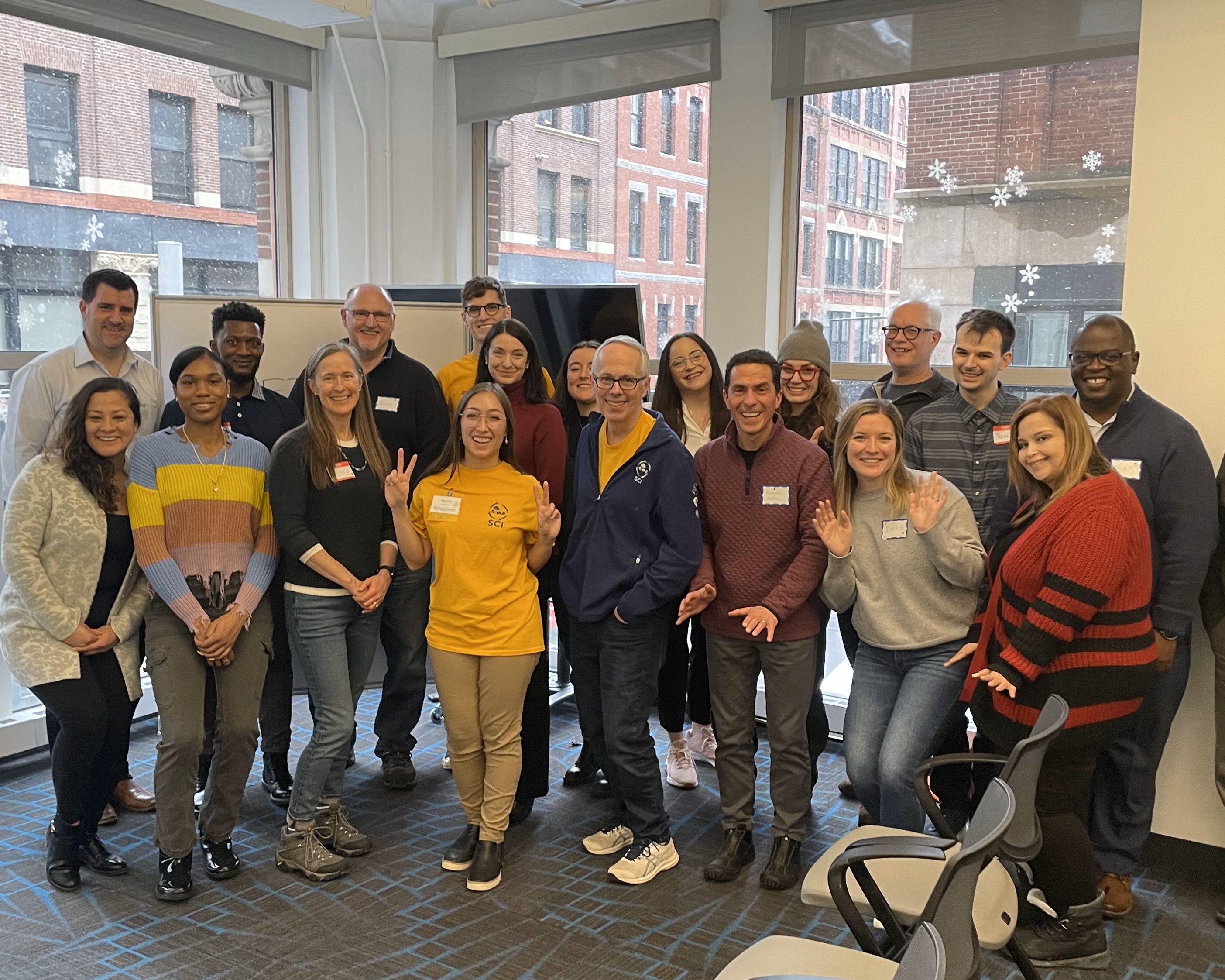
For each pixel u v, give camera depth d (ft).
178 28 14.60
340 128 16.61
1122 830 9.74
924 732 9.11
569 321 14.52
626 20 14.97
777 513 9.93
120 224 14.85
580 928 9.36
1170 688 9.61
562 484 11.43
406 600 11.92
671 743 12.80
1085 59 11.86
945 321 13.67
